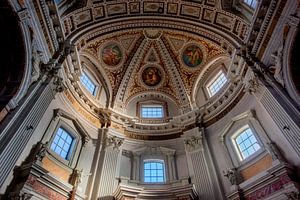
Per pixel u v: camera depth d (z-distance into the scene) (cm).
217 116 1341
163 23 1547
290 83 907
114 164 1197
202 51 1606
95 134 1293
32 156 868
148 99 1725
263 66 1070
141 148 1345
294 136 814
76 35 1327
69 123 1163
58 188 912
